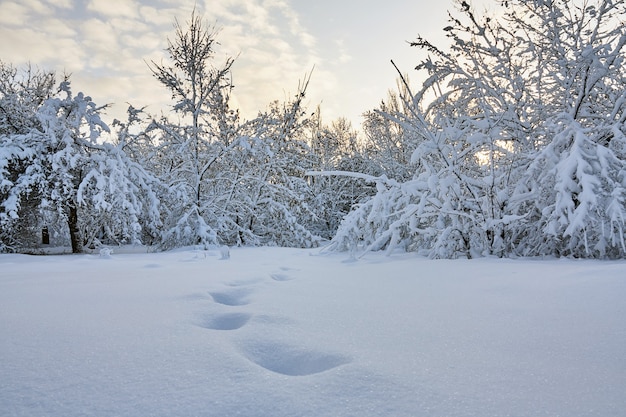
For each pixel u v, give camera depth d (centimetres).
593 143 468
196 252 825
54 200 933
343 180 1908
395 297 271
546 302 231
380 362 143
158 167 1329
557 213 458
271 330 188
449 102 692
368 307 240
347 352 156
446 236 548
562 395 114
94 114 972
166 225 1093
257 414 107
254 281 358
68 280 363
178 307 239
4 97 1006
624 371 129
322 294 288
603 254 450
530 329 180
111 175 922
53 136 911
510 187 591
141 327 192
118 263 576
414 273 394
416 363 142
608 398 111
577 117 573
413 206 608
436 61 614
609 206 418
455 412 105
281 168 1262
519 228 558
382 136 1633
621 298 218
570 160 465
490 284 304
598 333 169
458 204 568
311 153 1402
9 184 845
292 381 128
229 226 1224
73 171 973
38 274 422
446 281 333
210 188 1255
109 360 147
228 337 177
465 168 647
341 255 680
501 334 175
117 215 961
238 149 1232
